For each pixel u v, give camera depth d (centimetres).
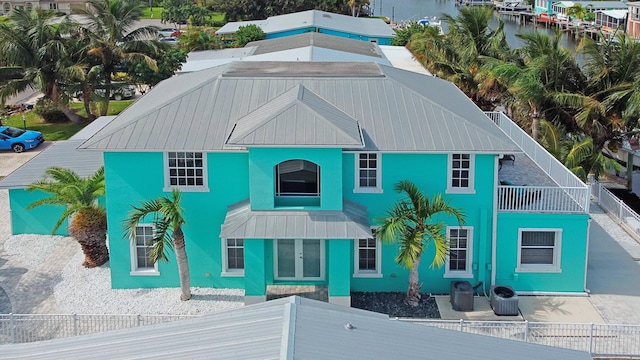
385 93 2761
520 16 13362
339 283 2508
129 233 2586
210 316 1606
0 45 4894
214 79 2822
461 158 2559
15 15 5153
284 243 2598
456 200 2584
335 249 2473
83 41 5109
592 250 3041
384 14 14862
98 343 1553
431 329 1590
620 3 11838
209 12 12556
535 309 2536
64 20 5250
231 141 2372
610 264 2903
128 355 1483
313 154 2397
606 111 4044
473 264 2633
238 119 2634
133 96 5956
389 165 2552
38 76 4891
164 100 2766
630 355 2216
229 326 1534
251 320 1545
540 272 2630
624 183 4406
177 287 2684
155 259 2395
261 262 2492
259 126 2422
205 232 2622
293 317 1510
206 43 7362
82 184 2797
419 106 2686
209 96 2736
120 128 2578
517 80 3956
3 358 1538
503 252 2630
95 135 2595
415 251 2375
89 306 2544
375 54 5203
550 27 12131
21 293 2644
